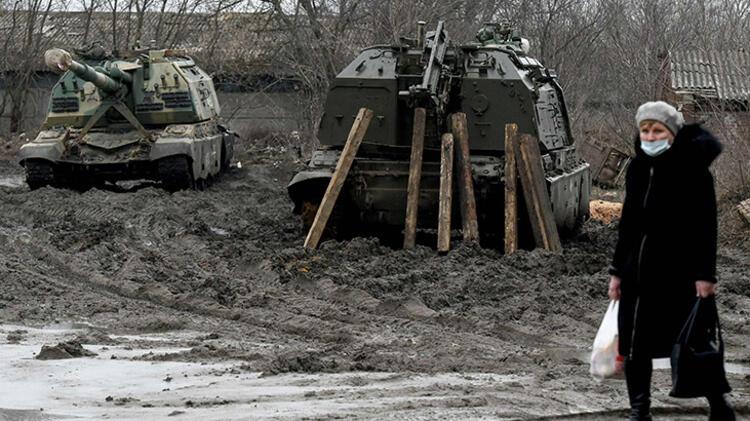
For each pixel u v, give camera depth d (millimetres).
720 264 20328
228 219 26188
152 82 32344
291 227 24234
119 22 54750
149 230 23172
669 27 44469
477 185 20719
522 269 18344
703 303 8430
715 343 8500
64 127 31766
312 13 41156
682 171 8516
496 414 9664
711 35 42531
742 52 37156
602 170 38562
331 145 21750
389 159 21406
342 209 21281
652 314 8508
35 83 54531
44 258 19812
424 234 22500
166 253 20391
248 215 27516
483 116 21281
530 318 14961
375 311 15625
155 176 31859
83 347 13570
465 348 13094
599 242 23578
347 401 10266
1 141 48594
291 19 44156
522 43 25797
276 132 47812
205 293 16641
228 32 49938
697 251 8445
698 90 34000
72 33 55500
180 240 21844
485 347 13312
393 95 21312
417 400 10250
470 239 19891
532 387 10930
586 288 16562
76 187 32188
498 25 25766
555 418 9539
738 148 26141
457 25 38812
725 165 26703
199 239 21812
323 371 11914
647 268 8508
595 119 43781
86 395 10867
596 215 29969
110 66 31375
